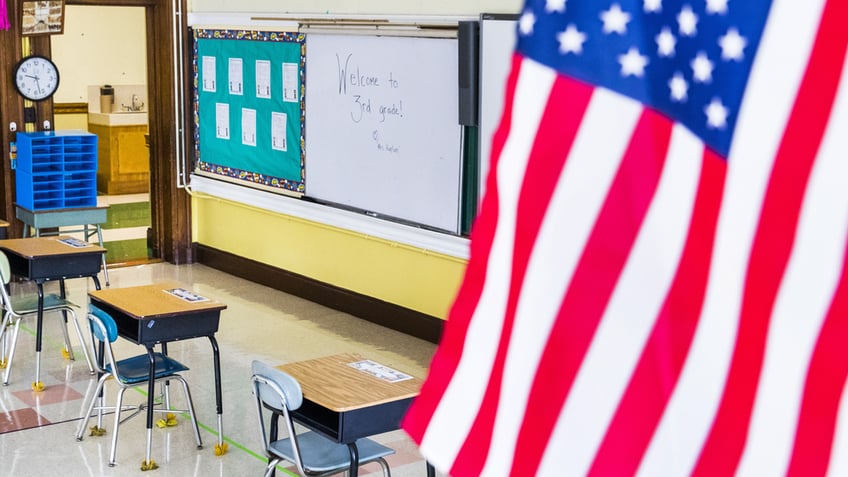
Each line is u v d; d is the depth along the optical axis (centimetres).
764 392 132
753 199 131
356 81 781
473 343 156
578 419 145
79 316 838
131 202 1379
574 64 141
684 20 134
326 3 816
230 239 998
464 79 661
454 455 157
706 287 136
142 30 1470
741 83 131
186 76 995
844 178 125
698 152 134
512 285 150
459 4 698
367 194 789
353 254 843
